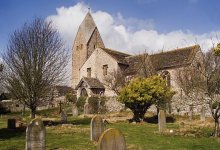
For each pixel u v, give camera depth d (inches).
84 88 2335.1
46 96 1347.2
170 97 1503.4
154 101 1368.1
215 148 711.7
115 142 458.0
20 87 1274.6
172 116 1542.8
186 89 1736.0
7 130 1064.8
